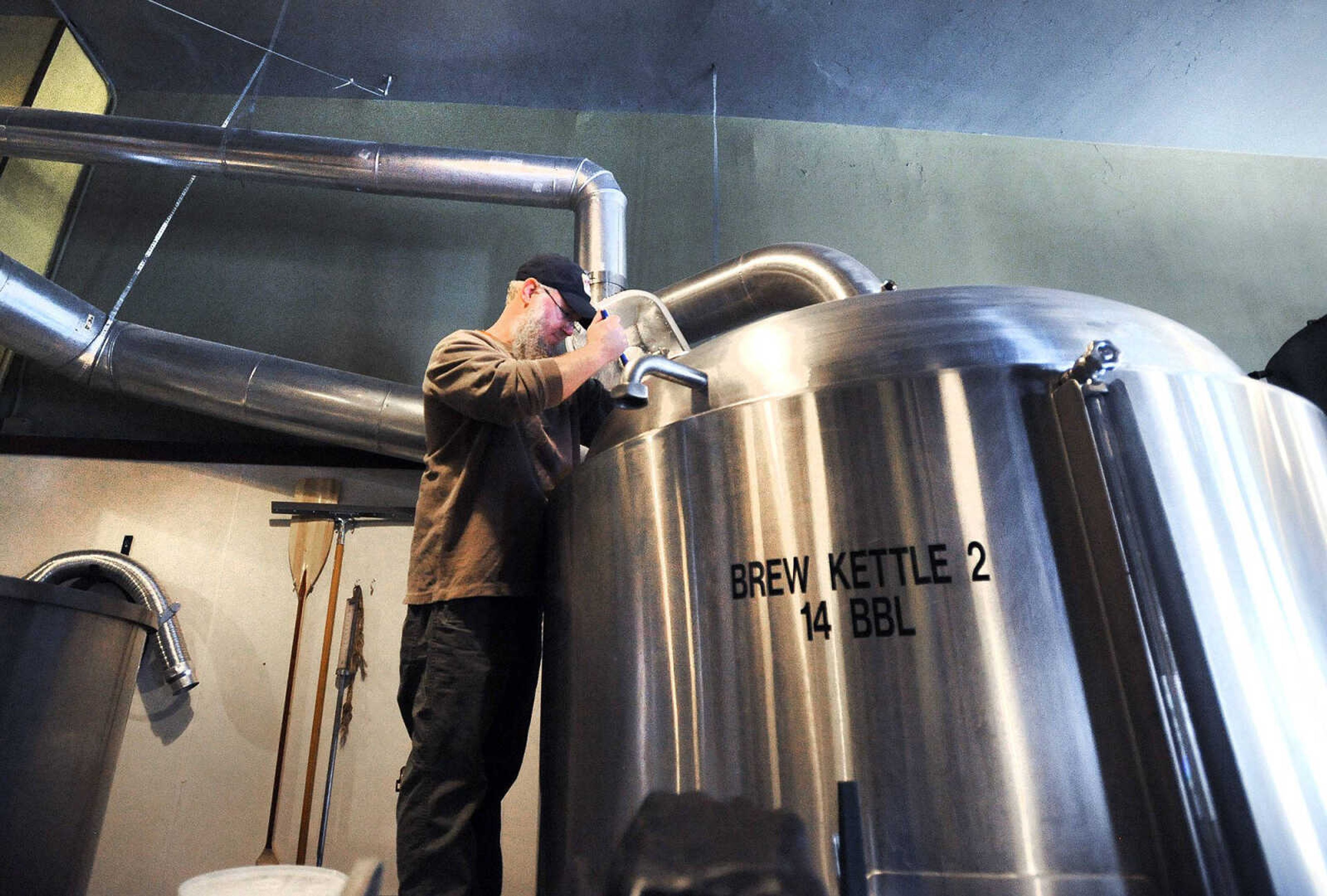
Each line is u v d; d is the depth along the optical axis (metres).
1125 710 0.98
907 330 1.20
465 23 3.72
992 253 4.05
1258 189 4.38
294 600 3.18
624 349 1.57
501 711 1.48
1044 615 1.01
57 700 2.24
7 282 2.89
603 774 1.18
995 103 4.15
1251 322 4.04
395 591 3.20
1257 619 0.99
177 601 3.11
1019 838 0.93
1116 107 4.16
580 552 1.35
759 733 1.05
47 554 3.12
